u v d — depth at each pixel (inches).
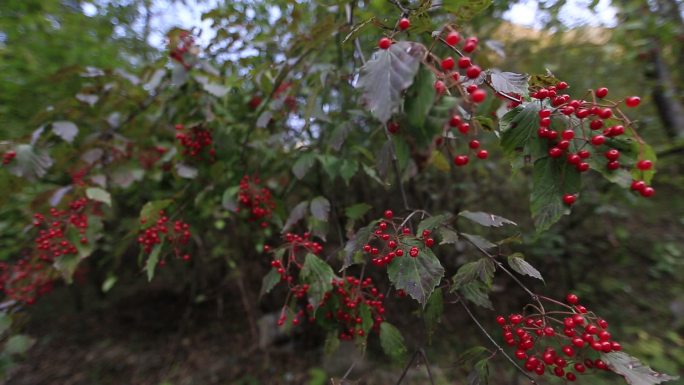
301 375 158.2
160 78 105.0
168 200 90.8
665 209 201.2
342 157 101.6
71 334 207.0
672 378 43.8
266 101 103.7
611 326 159.3
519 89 47.6
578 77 168.4
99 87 105.0
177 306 230.2
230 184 115.8
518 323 56.7
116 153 108.0
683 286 172.9
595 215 191.6
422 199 161.2
